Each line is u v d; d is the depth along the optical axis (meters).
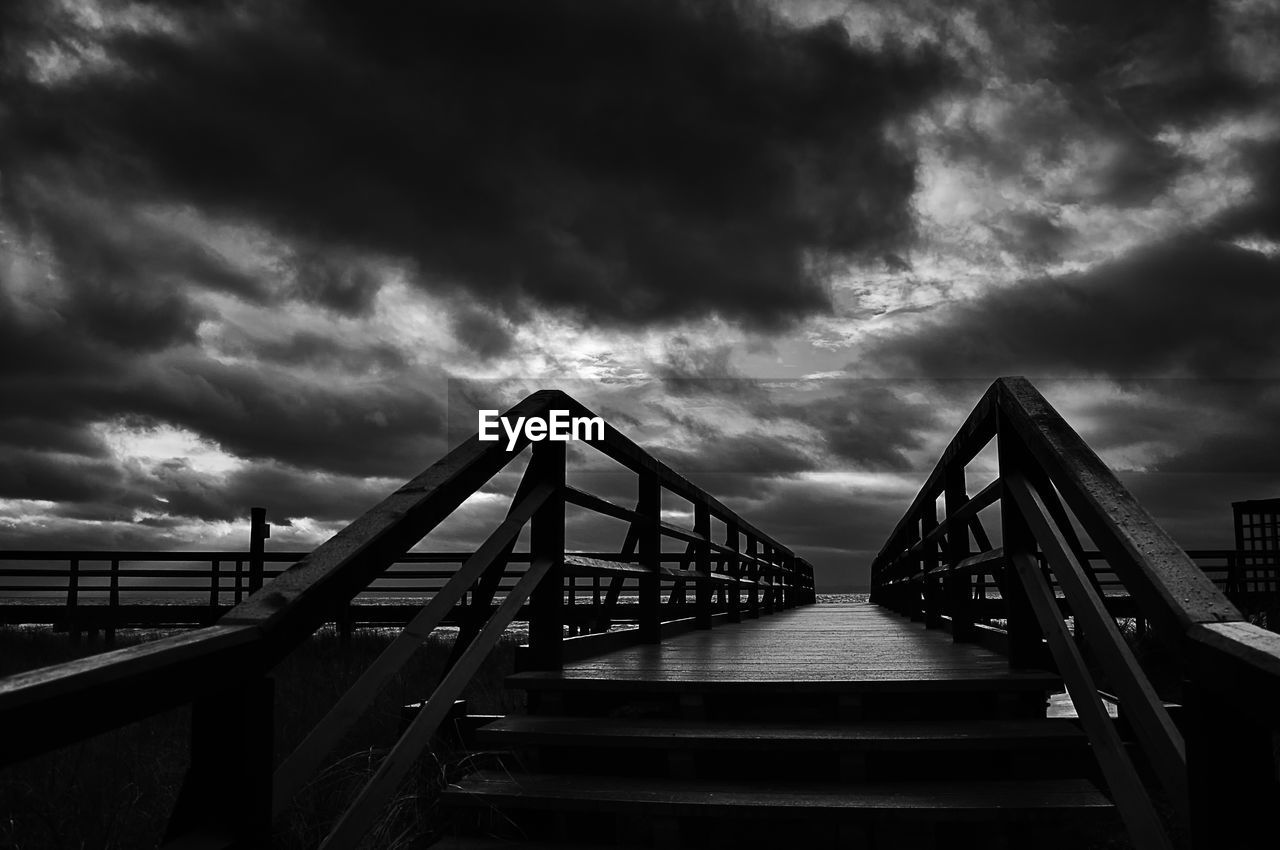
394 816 3.17
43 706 1.27
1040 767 3.35
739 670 4.33
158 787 3.80
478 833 3.29
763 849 3.11
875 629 8.81
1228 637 1.63
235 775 1.76
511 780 3.44
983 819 2.93
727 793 3.20
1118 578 2.21
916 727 3.57
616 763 3.60
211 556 13.74
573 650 4.89
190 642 1.61
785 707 3.84
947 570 6.05
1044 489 3.93
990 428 4.41
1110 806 2.92
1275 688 1.42
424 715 2.84
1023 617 4.17
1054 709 4.48
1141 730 2.28
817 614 14.44
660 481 6.45
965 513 5.27
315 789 3.58
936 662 4.75
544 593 4.34
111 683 1.39
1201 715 1.72
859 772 3.35
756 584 12.41
